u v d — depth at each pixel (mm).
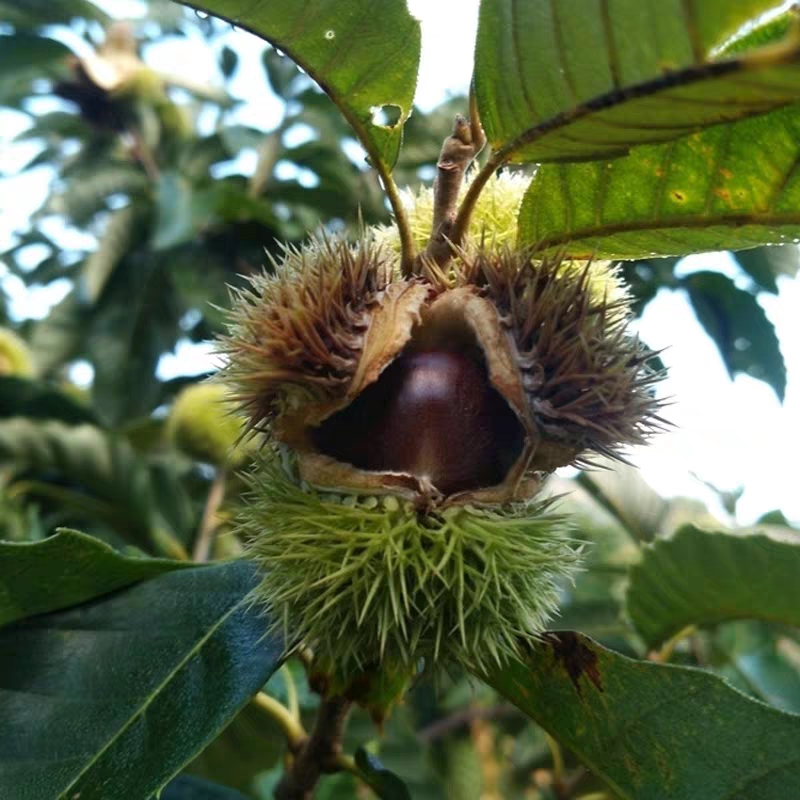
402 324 140
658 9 98
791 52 86
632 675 138
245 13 138
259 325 142
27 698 146
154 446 344
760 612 202
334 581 130
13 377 304
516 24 115
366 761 163
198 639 152
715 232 146
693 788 134
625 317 151
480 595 129
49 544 142
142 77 408
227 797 185
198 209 319
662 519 289
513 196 166
